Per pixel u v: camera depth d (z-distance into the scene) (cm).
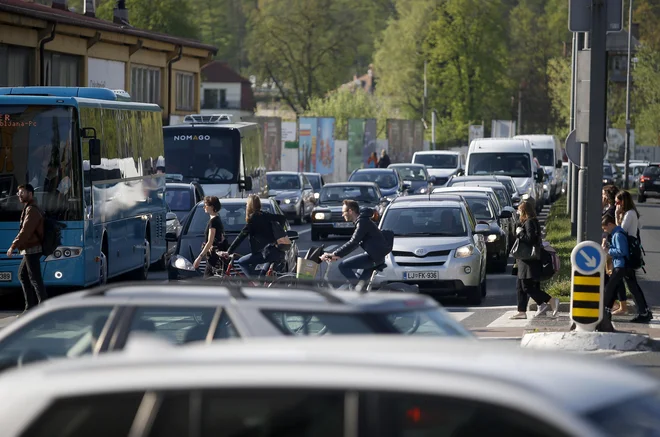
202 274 5834
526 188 13238
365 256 5022
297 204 13025
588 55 4650
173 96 15775
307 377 1095
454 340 1298
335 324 1867
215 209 5600
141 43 14212
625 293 5322
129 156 7075
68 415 1141
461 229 6212
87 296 2100
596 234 4641
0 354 2155
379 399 1073
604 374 1156
